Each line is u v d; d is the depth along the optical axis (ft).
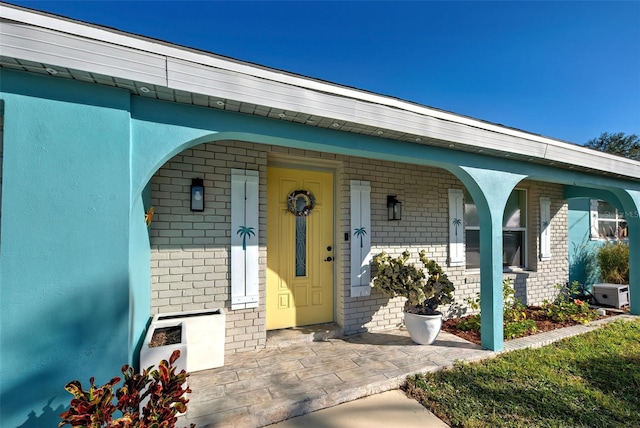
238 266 10.72
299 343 11.62
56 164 5.29
